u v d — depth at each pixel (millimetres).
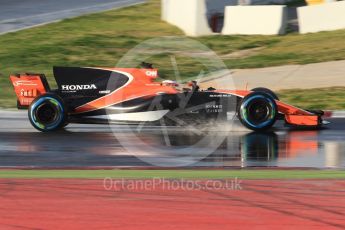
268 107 46625
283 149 40688
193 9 94000
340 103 60219
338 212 25891
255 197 28281
